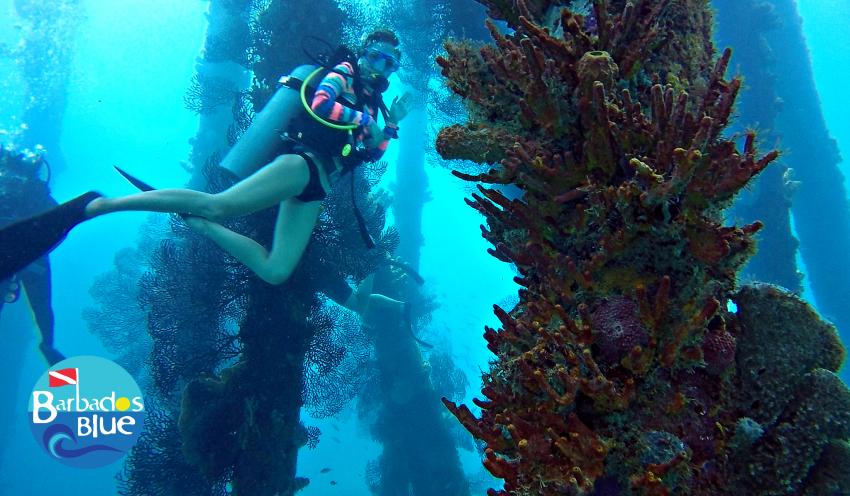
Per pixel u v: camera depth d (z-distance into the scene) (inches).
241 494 288.4
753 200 483.5
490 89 99.0
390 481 553.6
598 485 70.8
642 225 79.0
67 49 1121.4
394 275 567.8
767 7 547.2
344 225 342.0
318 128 206.1
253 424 290.4
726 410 79.4
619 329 76.9
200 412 291.9
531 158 88.0
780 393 78.9
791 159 639.8
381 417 572.1
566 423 72.9
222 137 602.9
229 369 302.7
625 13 90.5
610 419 73.5
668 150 79.4
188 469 330.0
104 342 689.0
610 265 84.0
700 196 76.5
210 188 364.5
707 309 73.5
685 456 65.9
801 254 663.1
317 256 325.7
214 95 493.7
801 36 654.5
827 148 631.2
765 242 478.3
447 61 109.1
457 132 96.7
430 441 531.5
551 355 78.7
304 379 329.7
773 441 76.2
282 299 305.4
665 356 75.4
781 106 532.4
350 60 210.5
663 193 74.0
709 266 83.0
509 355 90.2
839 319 620.7
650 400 75.2
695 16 113.0
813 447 73.7
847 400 74.7
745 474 75.3
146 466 333.1
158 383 346.0
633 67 91.8
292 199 216.5
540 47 94.0
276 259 211.0
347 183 344.8
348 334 421.7
